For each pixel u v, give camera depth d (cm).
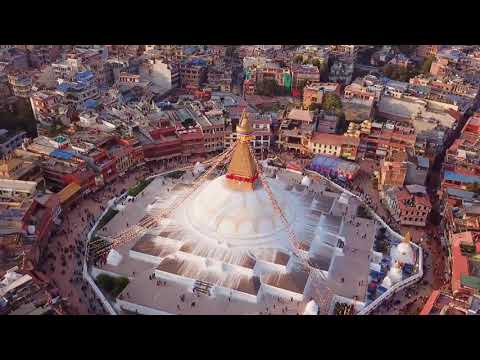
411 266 12912
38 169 15200
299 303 11619
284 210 13612
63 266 12700
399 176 15675
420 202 14500
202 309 11369
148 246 13000
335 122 19538
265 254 12431
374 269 12769
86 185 15425
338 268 12731
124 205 14938
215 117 18962
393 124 18662
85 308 11362
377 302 11725
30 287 10931
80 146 16162
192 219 13512
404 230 14562
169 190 15638
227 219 12862
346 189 16388
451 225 13650
